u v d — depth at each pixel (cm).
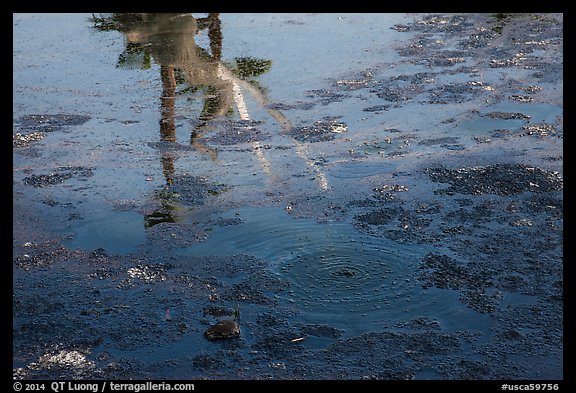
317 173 733
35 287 575
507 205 670
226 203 684
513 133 805
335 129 825
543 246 609
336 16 1205
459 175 720
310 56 1034
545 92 901
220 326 518
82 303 555
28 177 738
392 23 1162
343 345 502
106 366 491
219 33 1130
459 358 489
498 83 929
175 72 988
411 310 536
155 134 823
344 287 562
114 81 966
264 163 755
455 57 1015
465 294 552
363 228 640
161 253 614
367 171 735
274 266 590
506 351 495
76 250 621
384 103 886
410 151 772
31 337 520
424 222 646
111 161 766
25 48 1086
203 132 826
